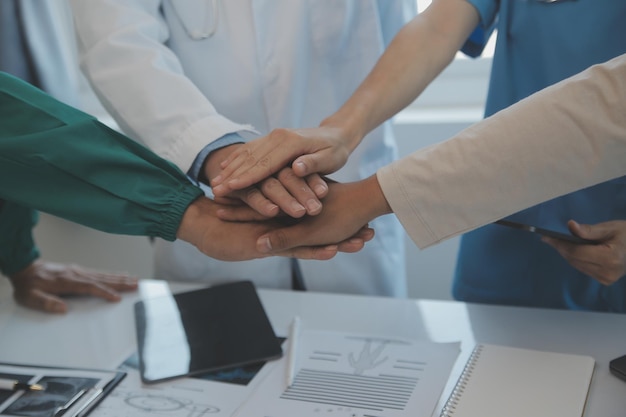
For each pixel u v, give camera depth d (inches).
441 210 32.0
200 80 46.5
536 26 40.5
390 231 51.9
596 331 36.9
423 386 32.1
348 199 33.7
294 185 34.0
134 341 38.6
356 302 42.1
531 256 43.0
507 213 31.7
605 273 34.9
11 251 45.0
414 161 32.2
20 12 59.4
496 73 42.6
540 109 30.4
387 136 51.4
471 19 42.4
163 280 52.0
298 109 48.1
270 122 47.3
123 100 40.0
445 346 35.5
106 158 34.9
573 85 30.2
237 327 38.3
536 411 29.5
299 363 34.8
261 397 32.1
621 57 30.8
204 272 50.4
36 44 60.7
